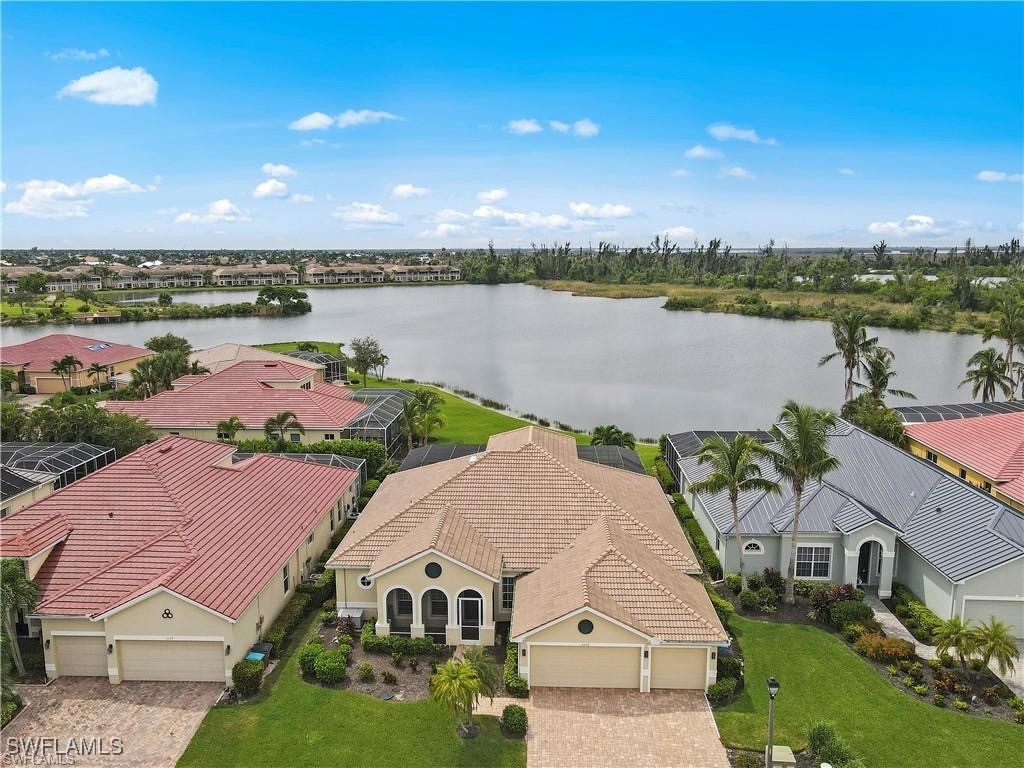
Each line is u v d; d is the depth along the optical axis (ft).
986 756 88.22
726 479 125.08
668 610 103.04
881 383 235.20
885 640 110.73
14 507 150.00
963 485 133.90
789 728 93.66
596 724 94.27
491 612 111.24
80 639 103.76
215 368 299.58
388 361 387.96
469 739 90.74
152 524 117.91
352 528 130.82
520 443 138.21
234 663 102.06
